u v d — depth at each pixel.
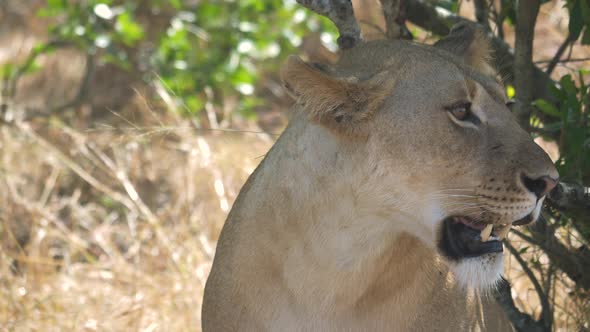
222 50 14.94
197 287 9.86
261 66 15.14
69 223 11.80
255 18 15.16
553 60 8.58
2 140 12.73
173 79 14.25
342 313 6.23
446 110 5.84
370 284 6.18
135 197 11.07
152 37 15.69
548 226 7.69
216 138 12.91
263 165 6.48
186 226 10.84
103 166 12.45
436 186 5.91
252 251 6.30
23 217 11.40
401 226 6.05
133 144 12.37
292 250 6.16
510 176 5.79
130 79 15.02
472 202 5.88
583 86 7.71
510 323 7.30
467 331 6.58
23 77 15.82
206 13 15.16
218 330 6.54
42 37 17.06
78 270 10.54
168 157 12.66
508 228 6.02
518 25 7.40
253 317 6.32
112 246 10.79
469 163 5.84
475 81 5.93
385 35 7.91
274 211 6.21
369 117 5.91
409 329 6.37
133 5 15.12
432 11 8.27
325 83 5.80
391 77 5.91
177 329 9.37
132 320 9.48
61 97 15.47
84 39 14.65
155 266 10.48
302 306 6.22
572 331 8.28
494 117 5.89
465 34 6.73
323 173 6.04
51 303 9.70
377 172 5.94
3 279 10.05
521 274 8.53
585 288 8.04
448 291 6.47
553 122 8.41
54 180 11.73
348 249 6.08
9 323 9.30
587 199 6.75
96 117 14.32
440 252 6.05
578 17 7.55
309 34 15.28
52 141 13.17
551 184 5.83
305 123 6.16
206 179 11.99
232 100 14.29
